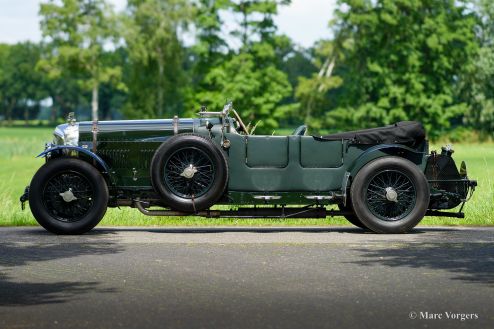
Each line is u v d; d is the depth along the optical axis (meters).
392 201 10.92
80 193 11.09
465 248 9.66
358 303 6.37
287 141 11.22
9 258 8.87
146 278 7.57
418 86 75.44
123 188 11.36
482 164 40.38
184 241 10.40
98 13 83.56
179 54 85.06
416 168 11.07
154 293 6.81
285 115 75.06
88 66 83.69
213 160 10.92
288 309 6.14
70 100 186.00
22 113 198.00
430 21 76.94
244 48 73.81
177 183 11.05
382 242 10.23
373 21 76.75
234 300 6.50
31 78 182.50
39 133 134.62
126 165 11.41
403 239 10.54
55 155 11.51
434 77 78.38
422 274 7.79
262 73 73.69
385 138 11.30
